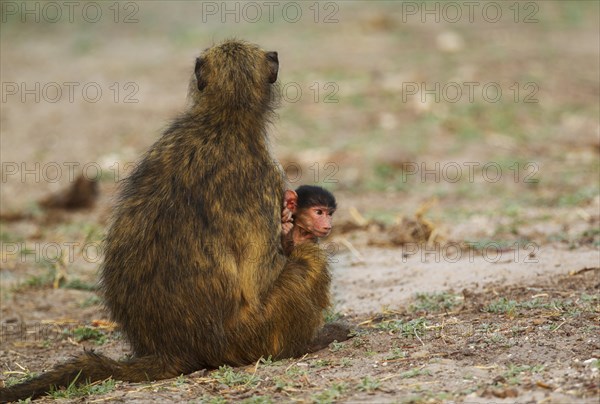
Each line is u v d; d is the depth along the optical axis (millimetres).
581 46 32219
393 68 29328
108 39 35469
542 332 9211
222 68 9297
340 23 35688
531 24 35312
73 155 23359
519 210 16422
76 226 17594
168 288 8891
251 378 8484
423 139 23094
